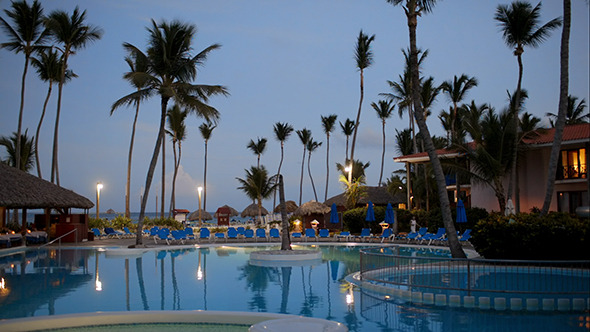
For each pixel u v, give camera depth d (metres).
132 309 9.31
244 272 14.59
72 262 17.23
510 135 24.31
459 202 23.27
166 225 33.72
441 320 8.52
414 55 16.11
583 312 9.11
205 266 16.11
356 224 33.09
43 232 25.50
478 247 15.23
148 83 23.09
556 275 12.41
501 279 12.16
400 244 23.75
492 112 25.06
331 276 13.74
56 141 32.72
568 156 26.17
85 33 32.12
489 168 24.06
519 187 27.56
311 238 28.20
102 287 11.84
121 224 32.12
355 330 7.87
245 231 26.45
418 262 14.55
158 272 14.57
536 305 9.53
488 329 7.88
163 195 42.47
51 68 34.06
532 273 12.83
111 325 8.17
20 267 15.77
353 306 9.67
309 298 10.48
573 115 44.69
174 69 22.69
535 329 7.86
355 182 35.59
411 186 39.84
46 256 19.42
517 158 25.36
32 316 8.62
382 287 11.13
